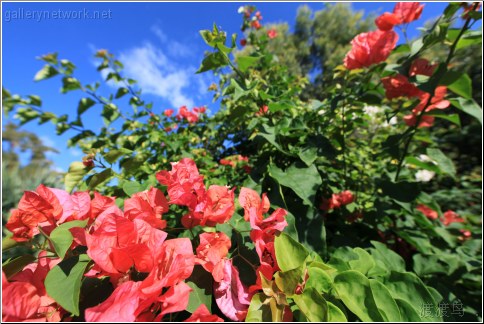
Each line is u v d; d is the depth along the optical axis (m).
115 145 1.73
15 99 1.58
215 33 0.96
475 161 3.80
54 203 0.59
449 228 1.64
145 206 0.63
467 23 0.91
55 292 0.43
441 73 0.91
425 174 2.82
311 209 0.94
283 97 1.26
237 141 1.99
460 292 1.05
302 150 1.01
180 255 0.48
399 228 1.32
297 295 0.51
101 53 1.83
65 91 1.68
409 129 1.16
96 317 0.40
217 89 2.59
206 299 0.55
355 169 1.62
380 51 1.11
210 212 0.64
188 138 1.86
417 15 1.07
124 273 0.49
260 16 2.45
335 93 1.41
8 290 0.43
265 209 0.70
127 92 1.91
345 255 0.91
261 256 0.59
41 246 0.60
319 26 15.69
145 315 0.45
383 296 0.55
